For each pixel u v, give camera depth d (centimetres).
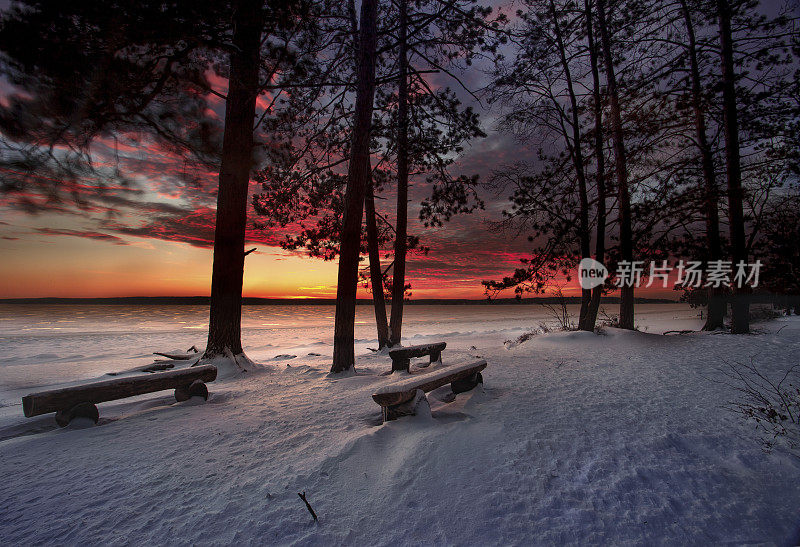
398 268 1515
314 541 232
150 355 1532
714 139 1355
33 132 453
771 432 392
